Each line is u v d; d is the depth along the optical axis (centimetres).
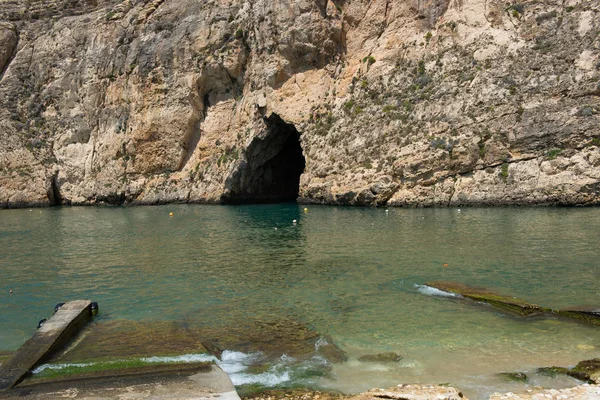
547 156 2791
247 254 1931
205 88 4562
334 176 3488
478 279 1421
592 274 1415
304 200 3709
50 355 987
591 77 2742
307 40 3834
